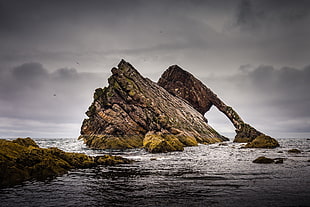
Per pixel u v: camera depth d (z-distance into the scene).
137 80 78.00
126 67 79.31
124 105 69.44
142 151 51.91
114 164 30.20
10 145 23.72
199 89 107.94
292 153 41.78
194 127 83.25
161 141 50.28
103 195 15.45
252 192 15.45
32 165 22.56
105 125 66.44
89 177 21.55
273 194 14.92
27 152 23.27
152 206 13.14
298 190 15.80
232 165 27.98
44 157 24.38
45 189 17.12
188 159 35.62
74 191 16.52
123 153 47.12
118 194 15.66
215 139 88.88
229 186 17.20
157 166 28.47
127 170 25.56
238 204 13.16
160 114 71.31
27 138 31.05
